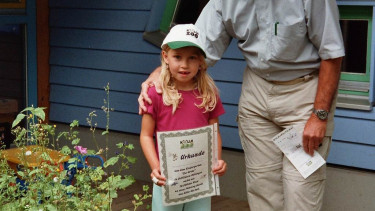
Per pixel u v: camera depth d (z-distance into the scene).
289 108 4.06
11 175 4.08
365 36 5.14
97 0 6.34
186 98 3.64
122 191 5.82
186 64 3.53
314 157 3.99
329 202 5.18
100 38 6.37
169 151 3.52
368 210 5.02
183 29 3.55
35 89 6.61
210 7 4.23
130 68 6.22
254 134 4.24
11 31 6.43
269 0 3.94
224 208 5.43
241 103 4.31
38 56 6.61
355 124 5.02
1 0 6.25
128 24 6.18
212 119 3.76
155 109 3.63
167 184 3.54
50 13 6.66
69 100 6.64
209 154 3.62
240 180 5.62
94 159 6.41
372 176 5.00
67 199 3.67
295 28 3.87
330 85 3.91
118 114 6.34
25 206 3.63
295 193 4.02
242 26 4.08
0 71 6.34
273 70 4.05
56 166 3.84
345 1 4.98
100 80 6.42
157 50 6.05
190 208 3.74
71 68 6.59
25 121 6.62
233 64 5.60
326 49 3.87
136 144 6.21
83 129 6.57
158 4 5.98
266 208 4.30
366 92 5.17
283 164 4.11
